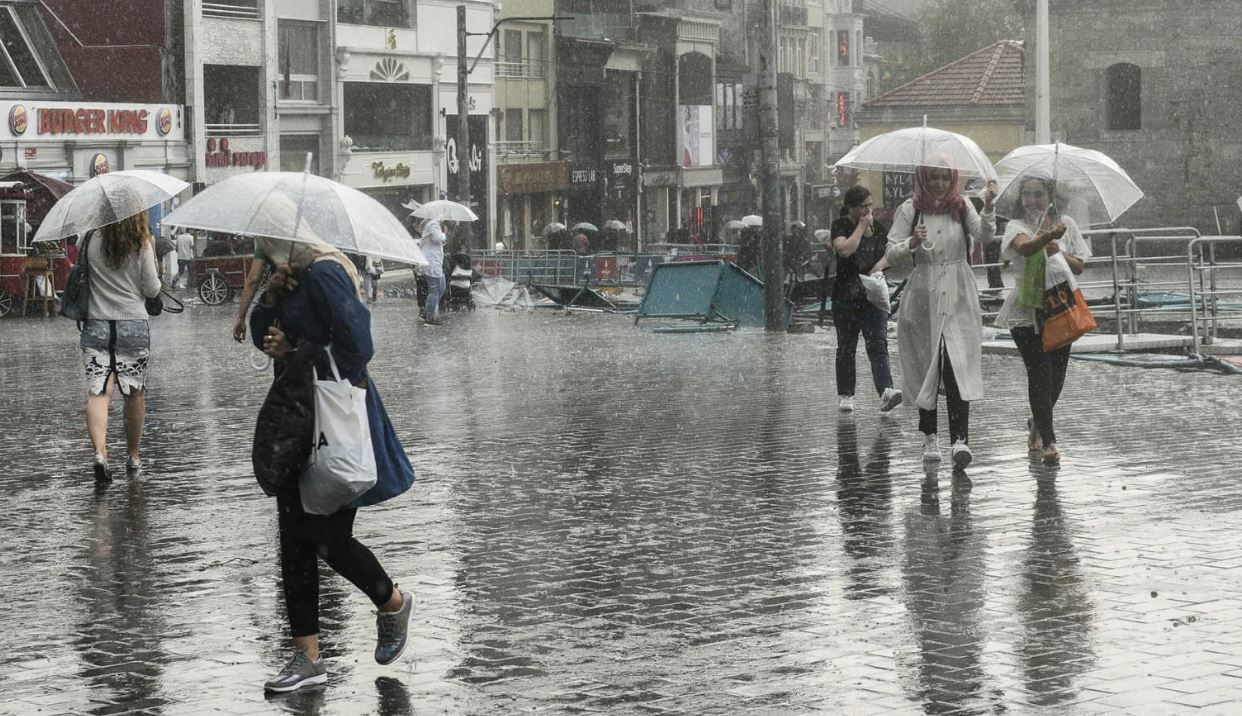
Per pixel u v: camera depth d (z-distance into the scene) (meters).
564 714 8.91
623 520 14.43
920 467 17.22
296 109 82.94
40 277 48.66
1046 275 17.09
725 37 133.12
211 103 79.06
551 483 16.39
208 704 9.21
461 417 21.75
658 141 117.06
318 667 9.53
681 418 21.39
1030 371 17.33
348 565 9.69
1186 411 21.36
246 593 11.90
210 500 15.70
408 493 15.87
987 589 11.70
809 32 146.50
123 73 76.69
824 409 22.23
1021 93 101.06
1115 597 11.40
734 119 130.75
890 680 9.45
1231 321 33.88
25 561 13.03
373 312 48.88
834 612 11.09
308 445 9.56
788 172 139.88
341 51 84.81
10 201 48.25
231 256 56.09
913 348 17.09
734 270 40.25
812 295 41.38
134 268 16.95
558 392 24.69
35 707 9.16
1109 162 17.59
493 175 96.50
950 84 103.25
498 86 98.56
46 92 70.81
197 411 22.81
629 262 73.94
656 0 116.00
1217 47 83.50
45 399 24.55
